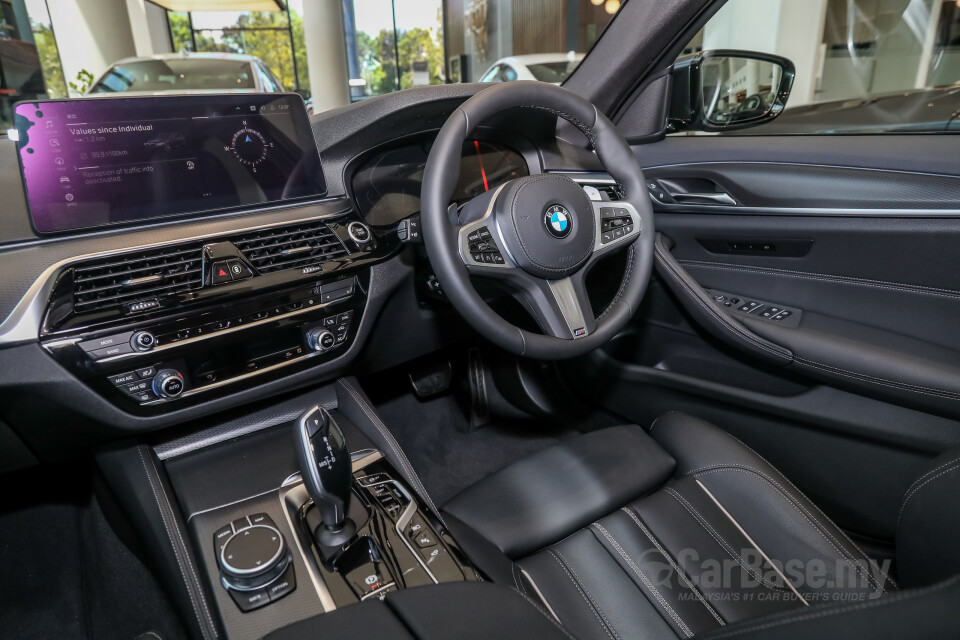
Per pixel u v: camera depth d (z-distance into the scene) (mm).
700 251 1349
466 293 858
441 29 10438
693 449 945
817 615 353
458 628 521
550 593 778
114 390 837
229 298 891
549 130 1254
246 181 966
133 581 1135
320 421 786
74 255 802
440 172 842
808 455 1123
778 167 1169
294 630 522
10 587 1106
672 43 1227
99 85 3748
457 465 1502
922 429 977
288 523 844
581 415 1572
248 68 3963
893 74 1655
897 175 1034
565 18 8727
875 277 1094
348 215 1049
